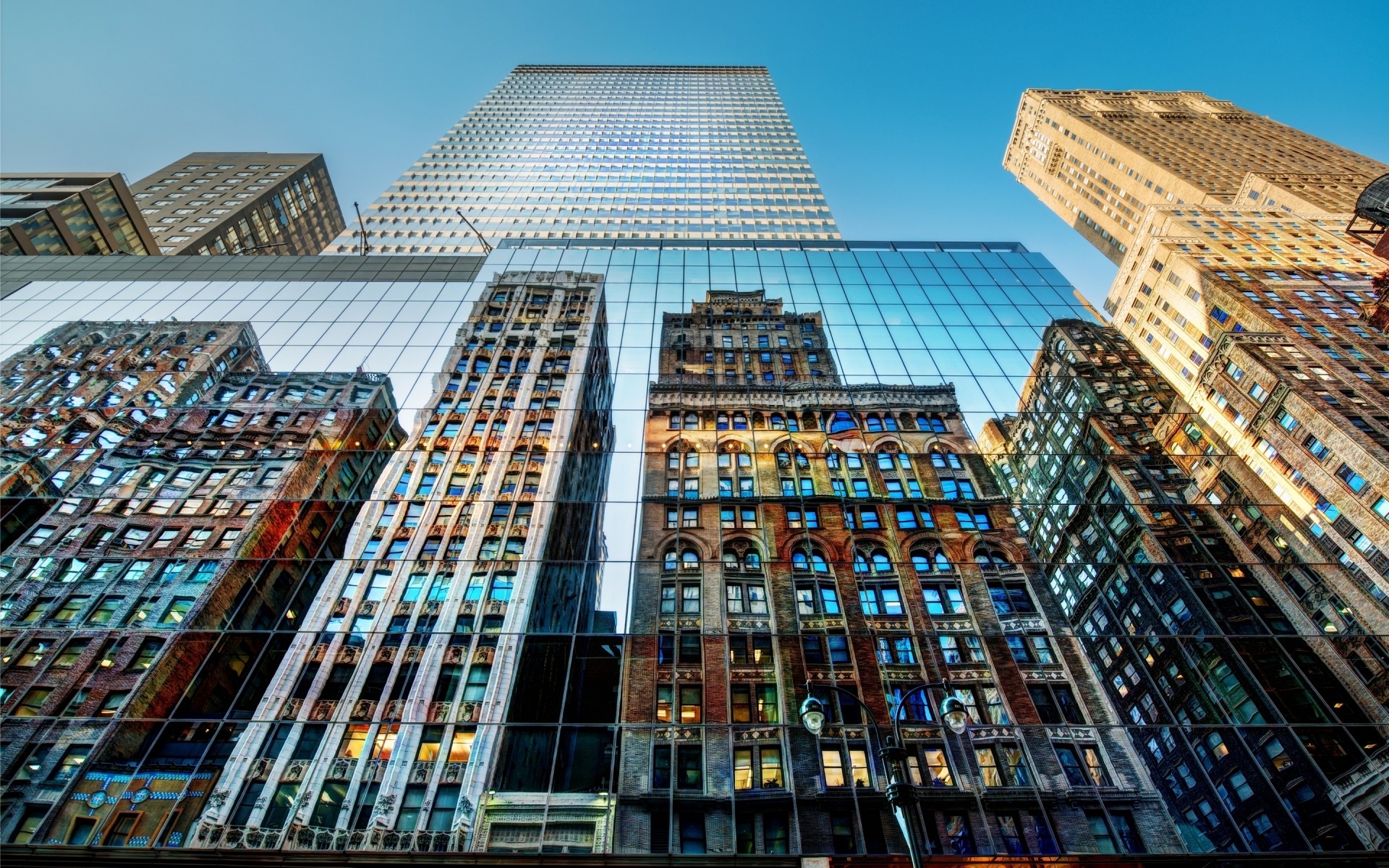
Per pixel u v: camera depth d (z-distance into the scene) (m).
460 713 24.53
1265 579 28.86
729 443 35.22
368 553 30.45
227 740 23.61
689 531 31.06
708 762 23.42
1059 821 22.28
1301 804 22.34
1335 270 67.62
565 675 25.97
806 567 29.83
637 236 101.19
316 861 20.33
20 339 43.25
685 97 161.75
